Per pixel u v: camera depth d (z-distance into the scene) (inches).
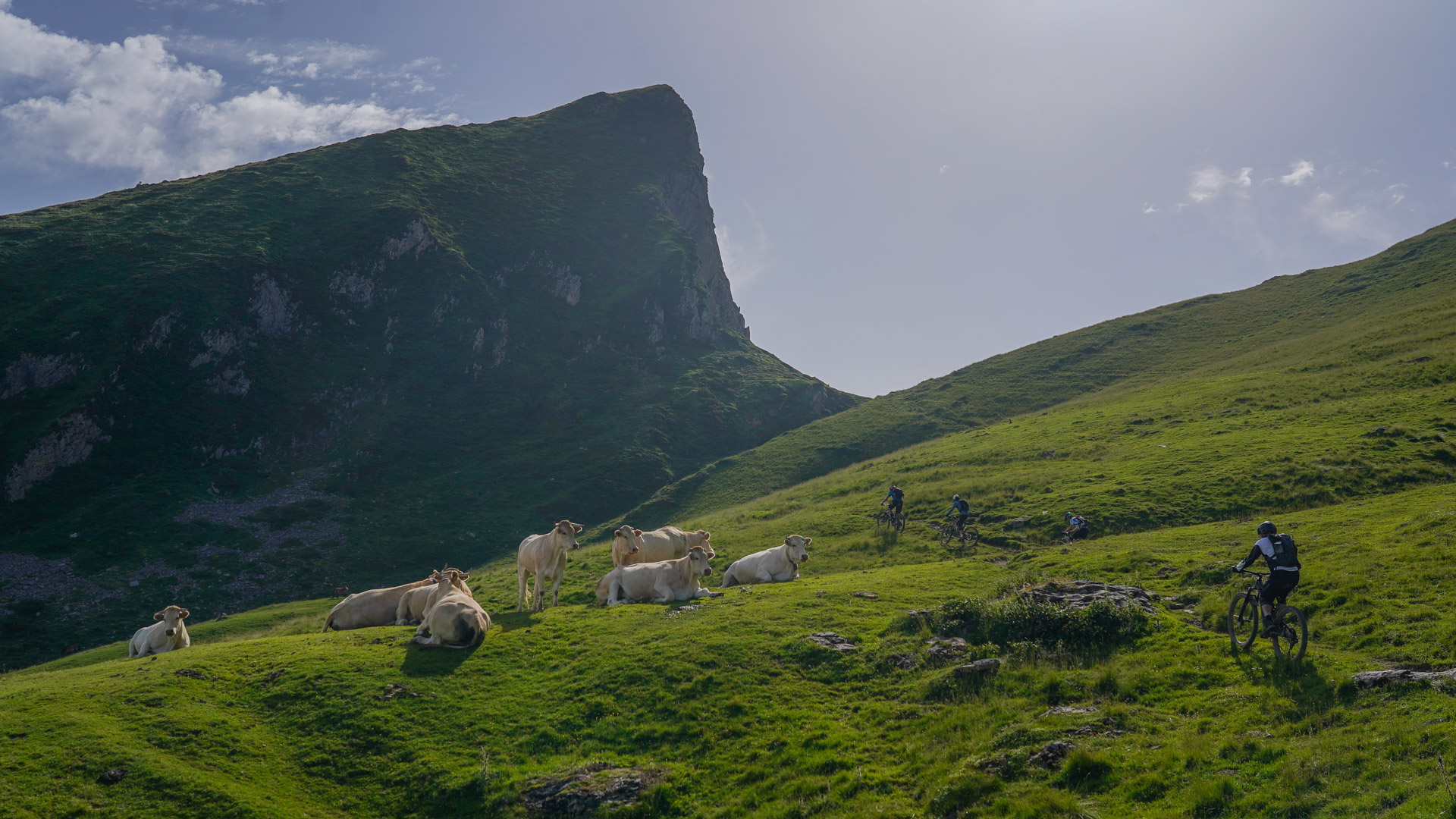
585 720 614.5
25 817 489.1
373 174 6550.2
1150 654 599.8
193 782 533.0
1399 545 769.6
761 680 649.6
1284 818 369.1
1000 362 4023.1
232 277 4842.5
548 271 6373.0
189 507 3592.5
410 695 653.3
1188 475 1454.2
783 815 477.1
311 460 4340.6
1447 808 324.8
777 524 1822.1
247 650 769.6
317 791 549.3
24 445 3585.1
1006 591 766.5
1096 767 447.5
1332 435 1505.9
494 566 2876.5
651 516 3097.9
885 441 3344.0
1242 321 3673.7
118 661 820.6
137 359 4178.2
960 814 442.6
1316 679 498.9
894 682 631.2
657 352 6151.6
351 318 5280.5
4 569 2942.9
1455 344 1994.3
